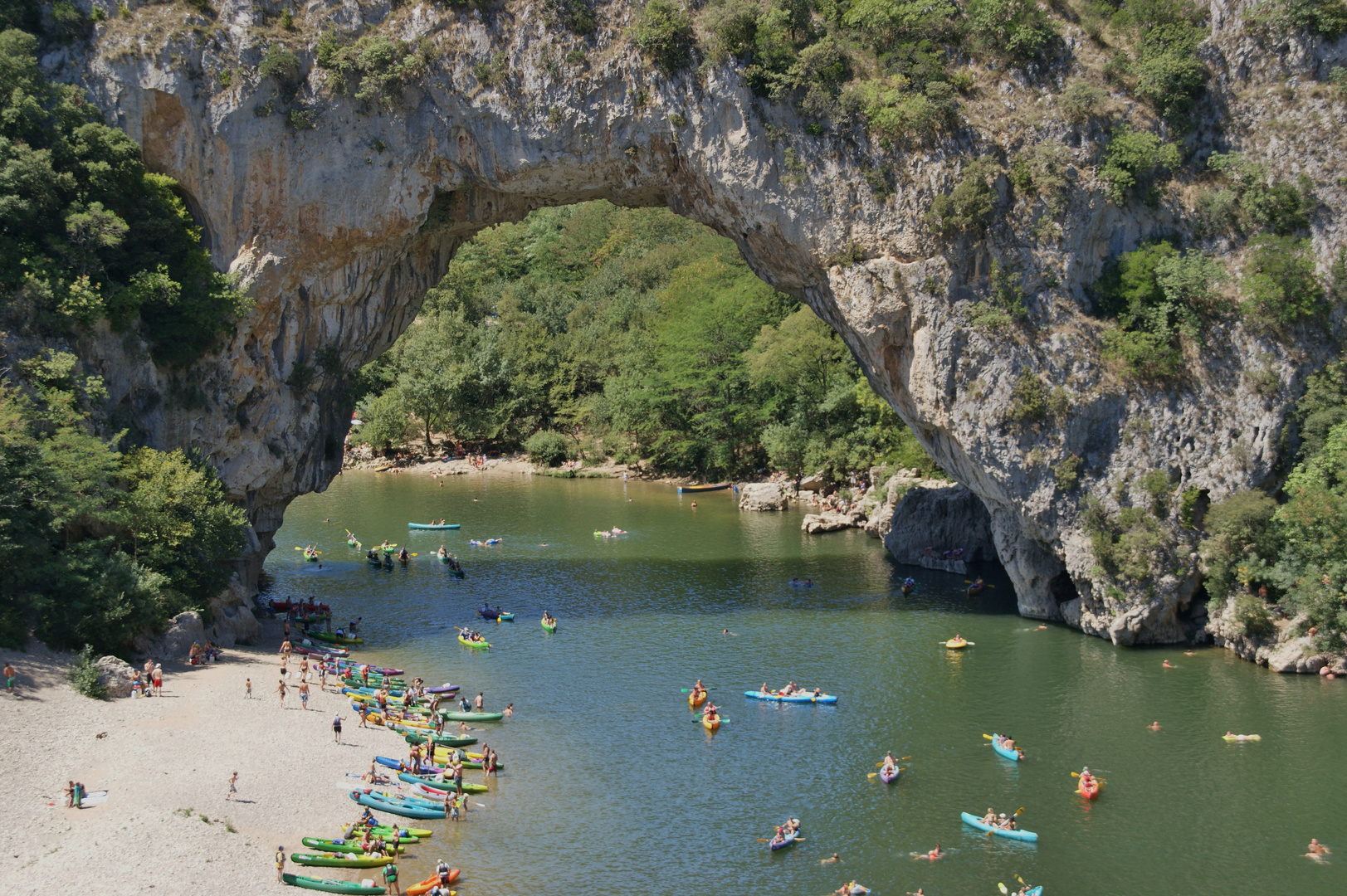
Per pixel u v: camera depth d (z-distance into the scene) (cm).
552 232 19838
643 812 4059
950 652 5978
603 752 4616
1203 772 4412
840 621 6656
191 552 5597
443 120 6372
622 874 3609
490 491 12094
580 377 14500
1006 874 3644
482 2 6328
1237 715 4984
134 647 5147
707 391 12425
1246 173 6128
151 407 5866
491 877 3566
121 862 3344
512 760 4528
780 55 6247
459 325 14575
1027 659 5831
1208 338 6009
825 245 6359
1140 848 3822
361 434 14325
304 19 6284
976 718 5009
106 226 5578
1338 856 3762
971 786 4306
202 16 6166
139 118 6012
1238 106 6275
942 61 6322
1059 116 6138
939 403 6203
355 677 5384
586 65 6312
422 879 3528
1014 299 6094
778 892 3506
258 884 3356
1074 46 6306
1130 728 4866
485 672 5644
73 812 3606
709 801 4159
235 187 6184
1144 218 6197
